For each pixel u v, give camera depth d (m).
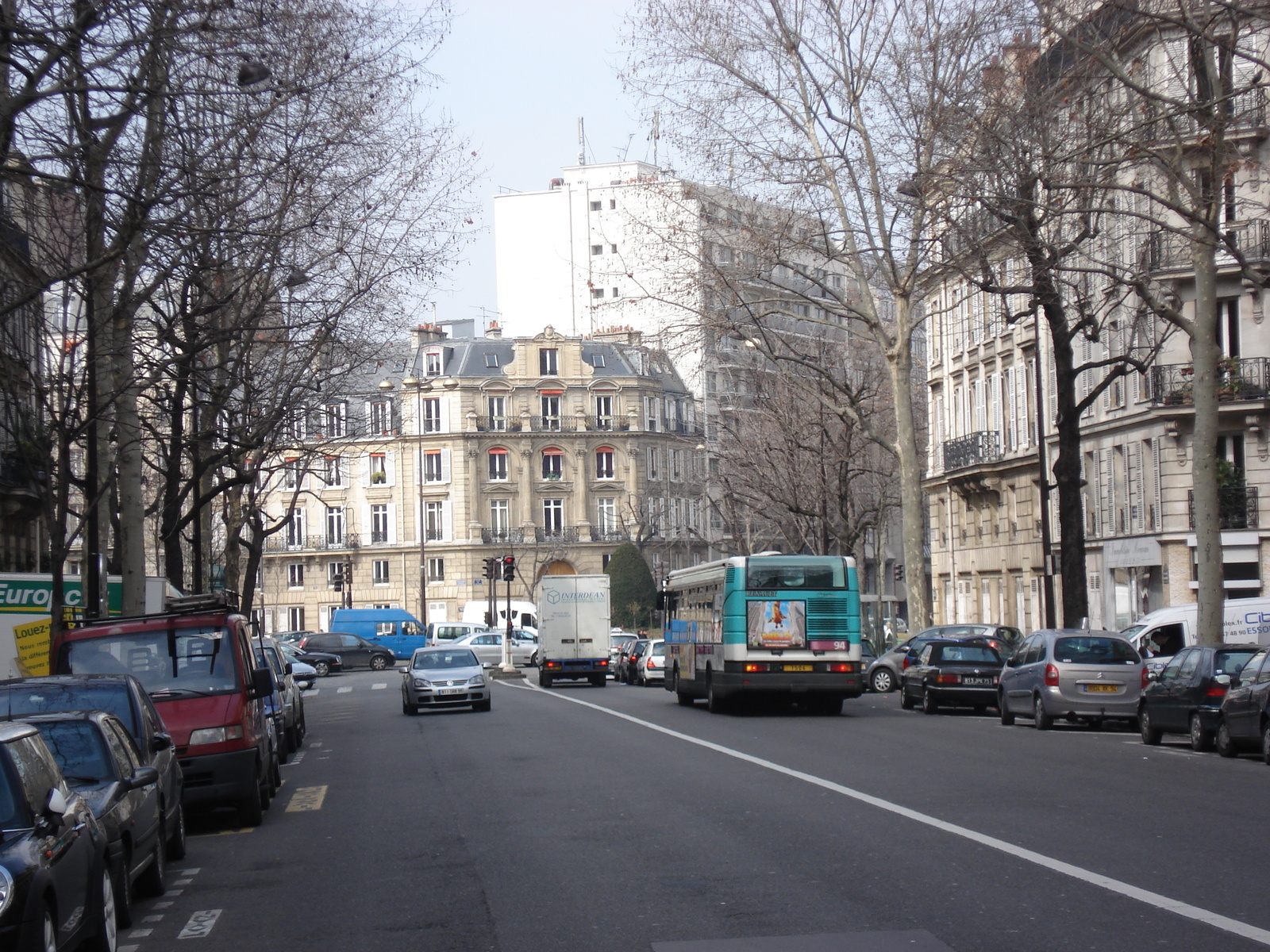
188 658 16.31
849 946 8.42
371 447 98.06
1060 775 17.50
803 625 31.03
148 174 18.95
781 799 15.53
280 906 10.85
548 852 12.59
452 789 18.28
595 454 99.62
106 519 29.84
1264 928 8.55
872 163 34.22
